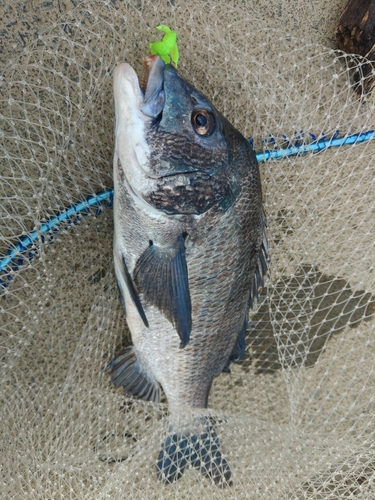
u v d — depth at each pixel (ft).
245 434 1.82
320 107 1.88
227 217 1.51
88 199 1.69
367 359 1.93
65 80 1.64
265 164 1.84
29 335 1.71
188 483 1.76
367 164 1.92
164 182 1.41
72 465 1.69
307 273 1.90
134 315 1.64
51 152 1.69
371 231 1.98
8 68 1.59
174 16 1.67
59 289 1.76
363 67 1.82
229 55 1.71
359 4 1.76
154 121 1.38
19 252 1.65
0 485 1.60
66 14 1.59
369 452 1.80
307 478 1.79
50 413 1.71
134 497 1.73
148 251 1.51
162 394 1.90
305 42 1.83
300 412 2.02
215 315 1.62
